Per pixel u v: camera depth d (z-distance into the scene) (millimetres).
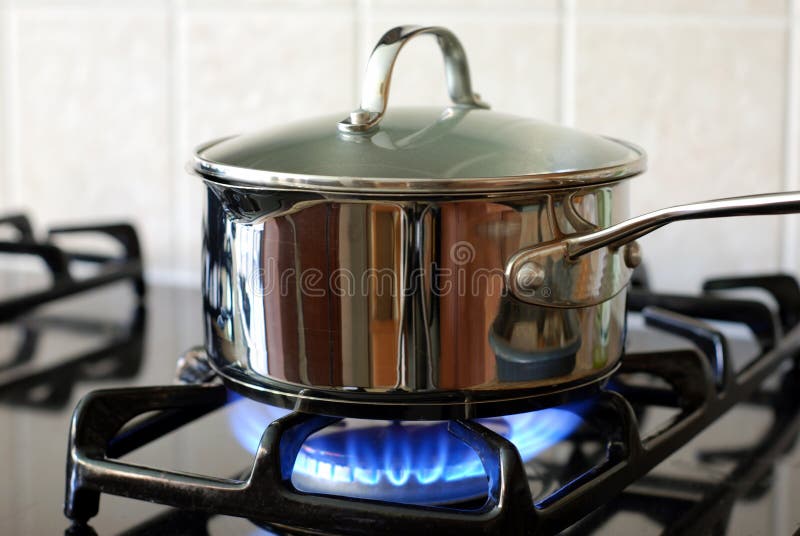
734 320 715
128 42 967
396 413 455
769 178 826
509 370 455
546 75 849
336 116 522
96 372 746
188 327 870
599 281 471
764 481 540
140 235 1006
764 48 808
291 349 459
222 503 448
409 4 869
